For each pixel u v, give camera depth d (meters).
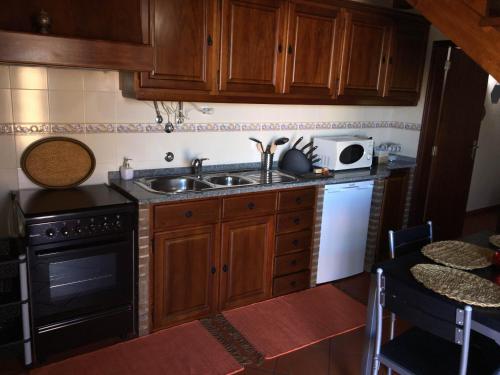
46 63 2.10
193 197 2.62
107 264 2.43
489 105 5.43
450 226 4.72
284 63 3.07
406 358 1.87
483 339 2.10
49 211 2.20
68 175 2.69
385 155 4.03
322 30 3.21
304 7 3.07
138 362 2.45
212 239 2.80
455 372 1.77
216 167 3.34
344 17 3.30
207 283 2.87
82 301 2.39
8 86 2.43
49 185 2.63
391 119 4.42
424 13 2.42
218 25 2.70
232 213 2.84
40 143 2.57
